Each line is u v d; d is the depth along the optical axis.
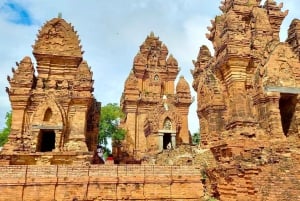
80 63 23.97
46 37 23.89
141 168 17.03
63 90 22.22
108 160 35.56
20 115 21.12
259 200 14.53
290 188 14.65
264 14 21.62
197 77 24.92
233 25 19.23
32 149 20.27
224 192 16.89
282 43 19.61
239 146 17.12
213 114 20.25
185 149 26.73
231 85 19.00
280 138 17.55
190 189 17.17
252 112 18.81
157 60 50.59
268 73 18.67
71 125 21.48
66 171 16.23
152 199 16.62
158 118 41.22
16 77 21.73
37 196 15.59
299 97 19.02
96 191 16.22
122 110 47.81
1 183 15.35
